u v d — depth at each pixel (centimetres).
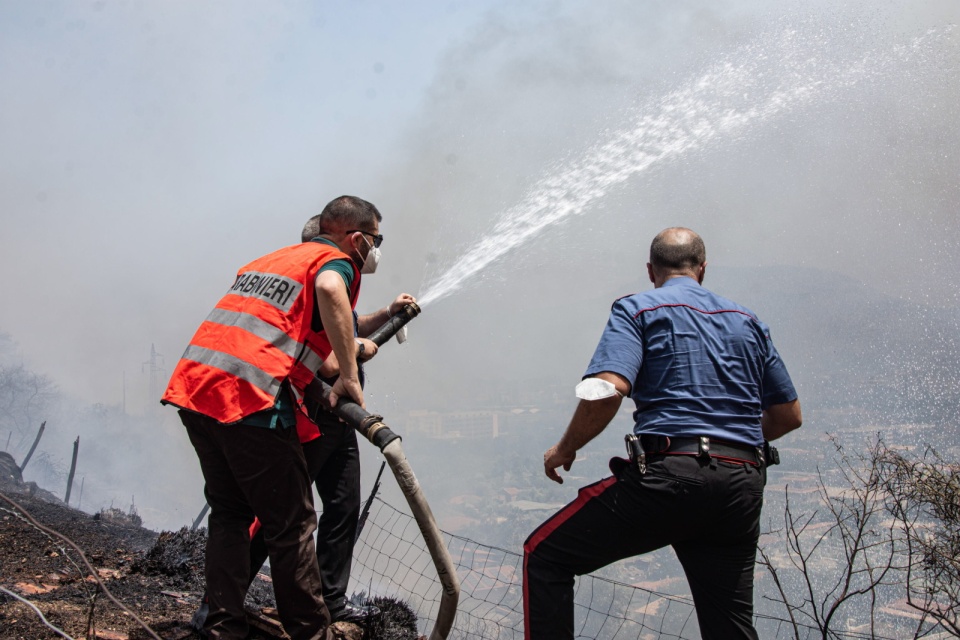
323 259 295
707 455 263
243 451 275
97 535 571
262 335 279
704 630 284
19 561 419
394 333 359
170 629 326
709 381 274
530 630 276
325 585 339
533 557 282
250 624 327
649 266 324
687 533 270
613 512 270
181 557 446
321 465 331
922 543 294
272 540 283
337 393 285
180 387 281
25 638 300
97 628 322
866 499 309
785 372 296
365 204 327
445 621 264
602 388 262
